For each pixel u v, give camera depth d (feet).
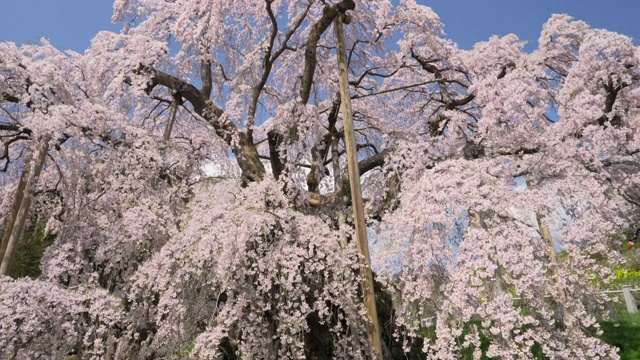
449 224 15.19
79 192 20.89
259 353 16.05
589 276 15.10
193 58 31.04
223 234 16.14
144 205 20.71
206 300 17.51
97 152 22.07
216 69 32.81
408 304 15.84
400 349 18.95
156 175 22.90
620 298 28.91
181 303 16.33
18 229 18.28
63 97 20.92
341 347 16.92
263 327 16.38
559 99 22.21
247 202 18.25
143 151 21.93
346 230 19.10
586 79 21.63
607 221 15.87
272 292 16.67
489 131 19.39
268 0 23.76
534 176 18.81
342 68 21.43
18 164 24.48
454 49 29.27
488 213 15.42
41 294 15.14
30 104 21.03
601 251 15.30
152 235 20.47
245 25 32.32
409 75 32.55
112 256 19.42
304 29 32.01
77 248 19.56
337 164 23.56
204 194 20.61
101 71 25.76
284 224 17.19
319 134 25.58
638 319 25.14
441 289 14.98
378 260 16.58
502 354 13.21
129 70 25.12
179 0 30.04
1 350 14.07
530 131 19.38
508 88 19.35
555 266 14.65
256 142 30.07
